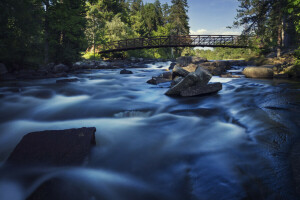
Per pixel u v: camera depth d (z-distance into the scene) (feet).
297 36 58.70
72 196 5.62
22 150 7.55
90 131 9.04
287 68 36.65
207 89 21.65
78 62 72.84
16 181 6.42
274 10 53.93
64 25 53.21
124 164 7.65
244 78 36.09
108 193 5.91
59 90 25.58
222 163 7.46
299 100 17.15
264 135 9.75
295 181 5.85
